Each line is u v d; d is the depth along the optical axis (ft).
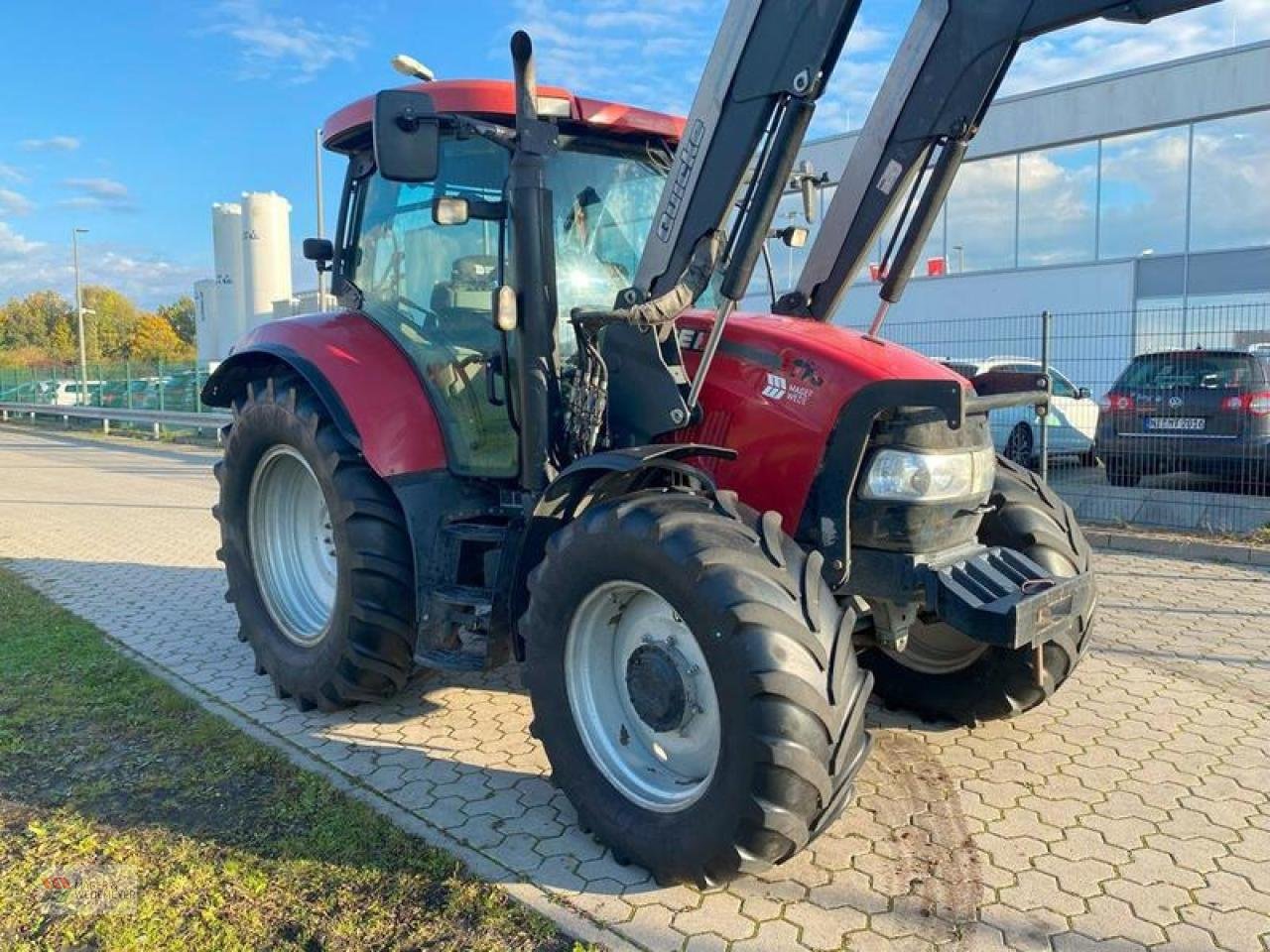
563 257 12.89
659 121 13.38
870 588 10.69
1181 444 29.14
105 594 21.52
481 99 12.53
